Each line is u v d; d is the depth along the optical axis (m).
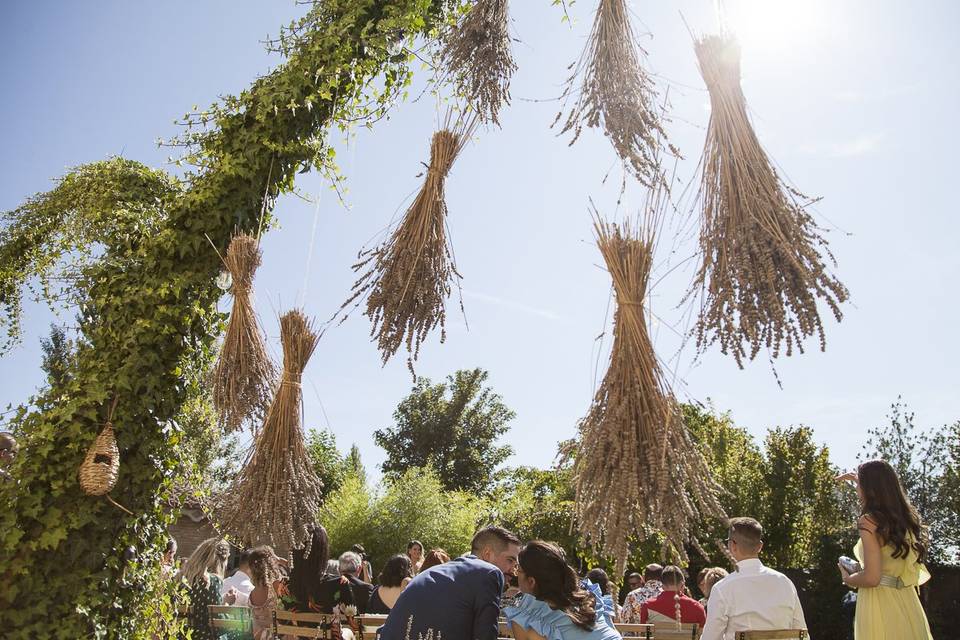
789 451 14.62
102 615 4.05
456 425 34.16
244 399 4.07
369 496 17.20
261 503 3.81
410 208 3.79
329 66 4.63
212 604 5.41
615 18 3.50
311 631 4.14
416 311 3.64
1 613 3.76
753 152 2.90
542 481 16.92
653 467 2.68
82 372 4.29
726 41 3.07
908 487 14.79
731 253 2.76
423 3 4.71
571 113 3.53
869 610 3.30
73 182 5.92
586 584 3.29
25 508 3.93
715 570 5.77
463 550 16.89
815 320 2.66
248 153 4.60
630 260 2.95
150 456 4.29
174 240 4.52
